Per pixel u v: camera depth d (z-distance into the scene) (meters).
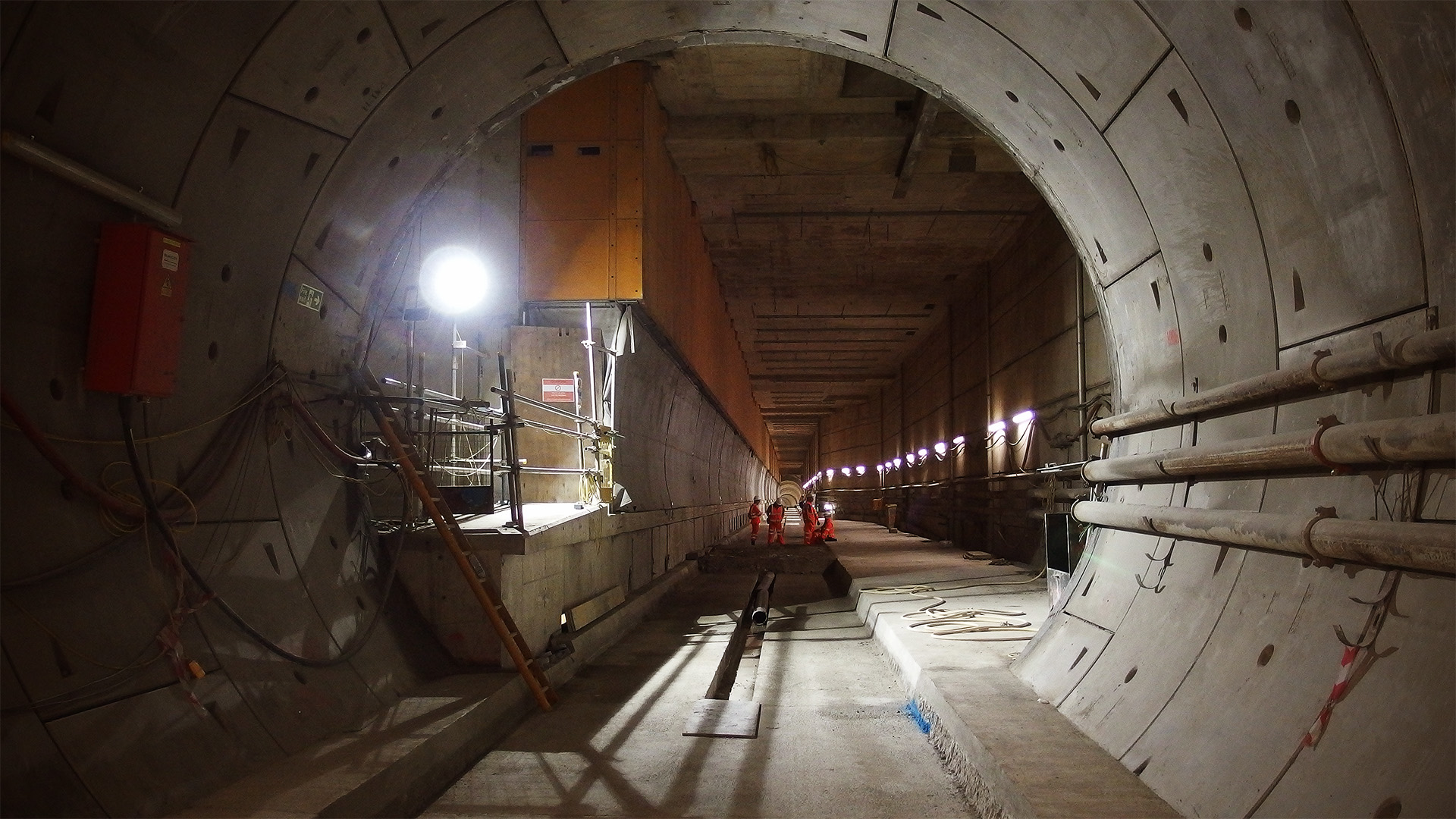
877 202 16.02
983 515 19.72
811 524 23.83
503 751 6.09
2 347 3.58
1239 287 4.88
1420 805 2.71
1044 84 5.93
